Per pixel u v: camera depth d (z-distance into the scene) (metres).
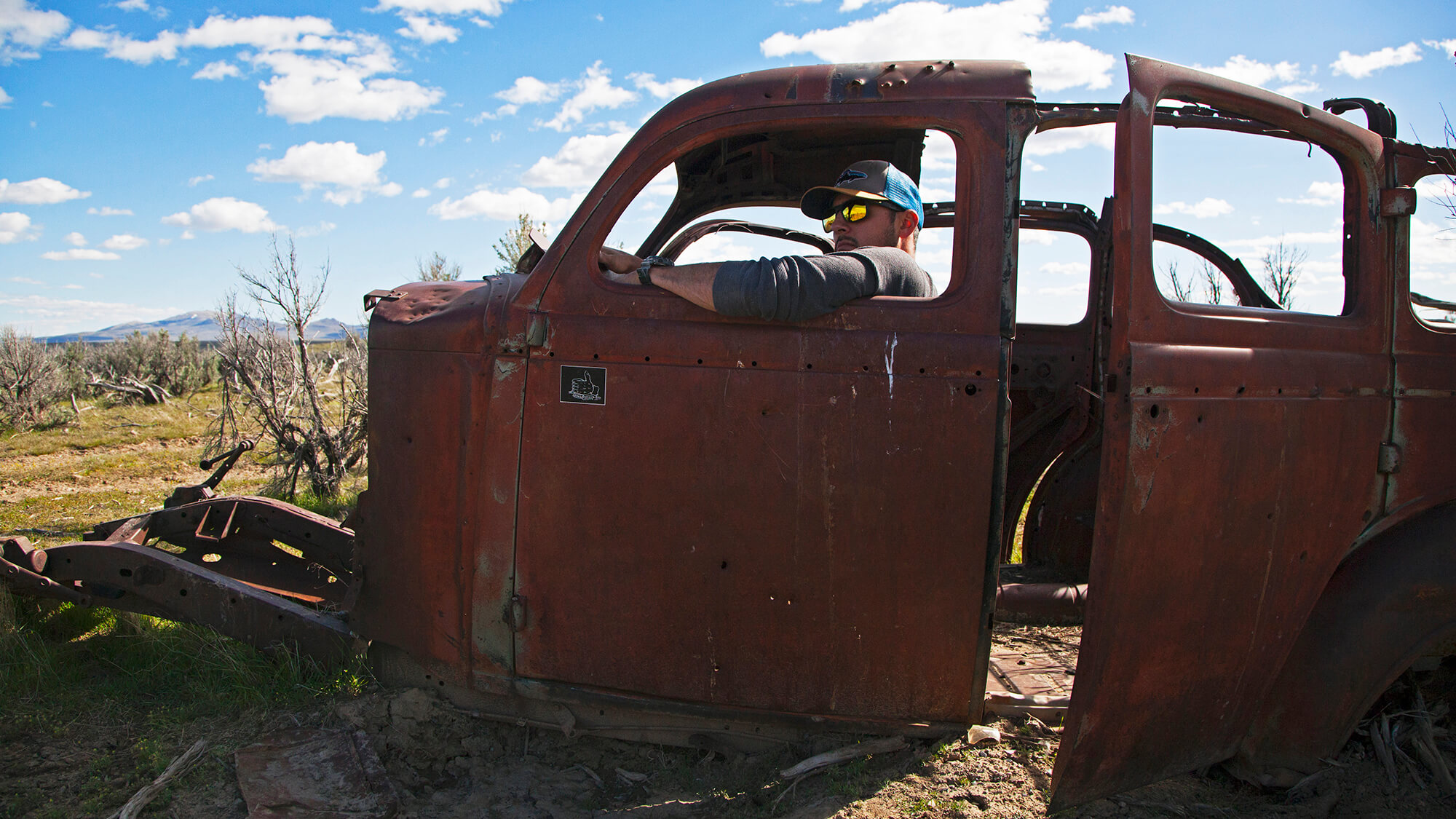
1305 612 2.30
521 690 2.48
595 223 2.36
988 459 2.15
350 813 2.25
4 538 3.33
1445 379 2.42
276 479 8.35
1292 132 2.28
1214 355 2.03
